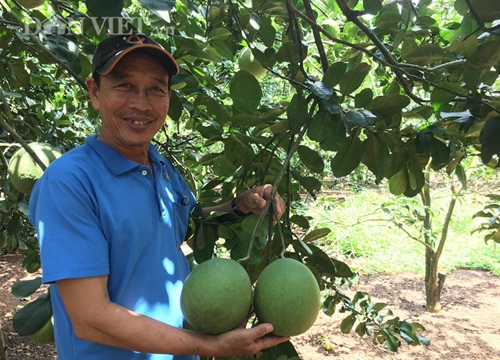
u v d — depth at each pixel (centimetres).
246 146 193
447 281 608
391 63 167
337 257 653
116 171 132
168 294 139
